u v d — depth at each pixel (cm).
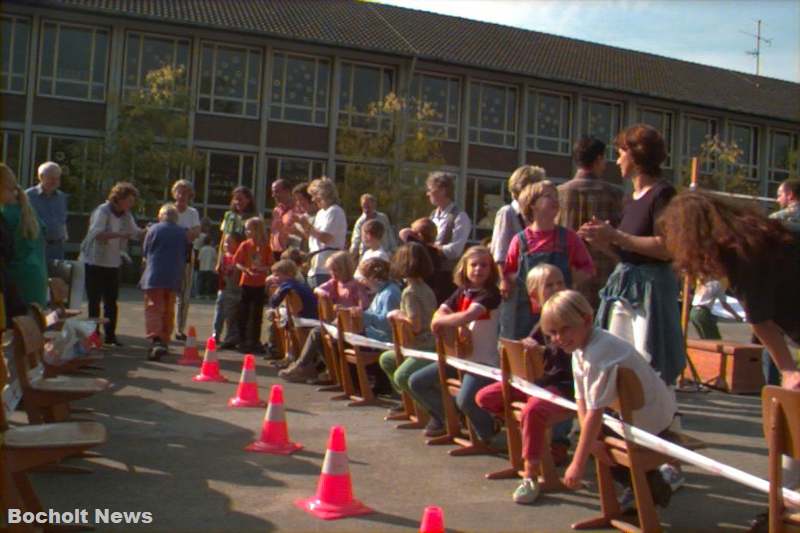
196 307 1972
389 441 681
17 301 650
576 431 719
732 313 1181
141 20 3198
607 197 711
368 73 3581
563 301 459
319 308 945
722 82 4581
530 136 3866
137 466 582
